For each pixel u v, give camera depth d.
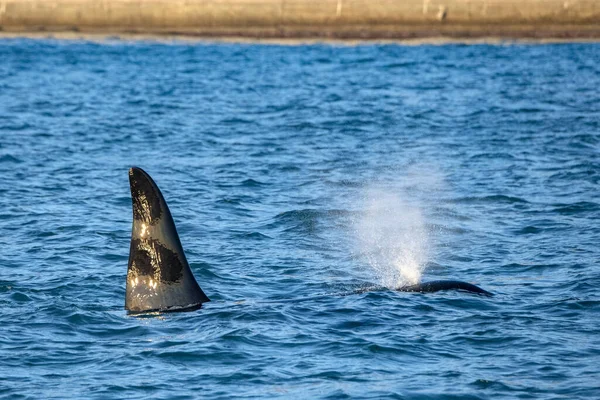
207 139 127.38
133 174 52.19
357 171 105.25
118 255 69.75
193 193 92.69
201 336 50.34
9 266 66.00
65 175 101.00
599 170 102.25
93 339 50.50
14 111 152.00
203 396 43.22
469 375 45.59
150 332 51.06
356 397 43.00
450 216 83.38
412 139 127.12
